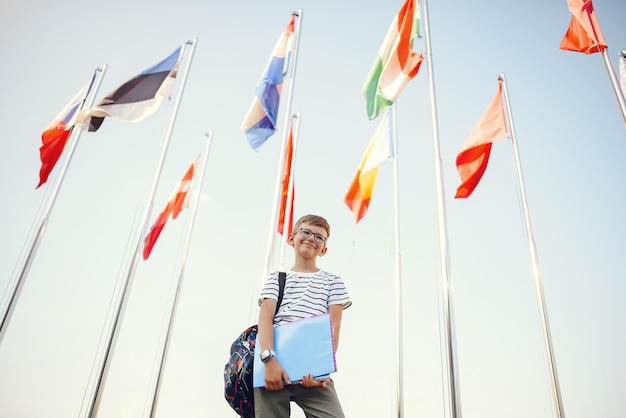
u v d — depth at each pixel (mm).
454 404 5465
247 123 9859
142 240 8750
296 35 10766
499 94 9266
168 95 10578
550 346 7781
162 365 9703
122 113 9852
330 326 3277
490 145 8969
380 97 8977
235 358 3408
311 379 3088
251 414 3344
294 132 11125
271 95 9742
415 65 8273
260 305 3699
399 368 7254
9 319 8484
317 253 4250
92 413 6875
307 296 3693
